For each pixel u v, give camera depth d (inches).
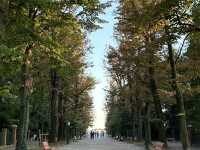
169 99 1638.8
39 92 1953.7
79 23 1039.6
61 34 1153.4
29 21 775.7
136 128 3238.2
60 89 2399.1
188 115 2105.1
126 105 2689.5
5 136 1920.5
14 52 595.5
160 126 1534.2
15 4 738.2
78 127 4483.3
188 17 759.7
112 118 4601.4
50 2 750.5
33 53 1030.4
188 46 949.8
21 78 1077.8
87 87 2805.1
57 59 1008.2
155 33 1188.5
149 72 1416.1
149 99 1718.8
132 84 1787.6
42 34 983.0
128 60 1462.8
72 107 2997.0
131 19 862.5
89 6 1008.9
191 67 957.8
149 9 784.3
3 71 657.6
